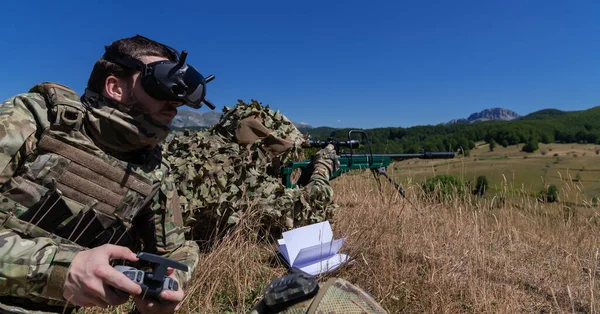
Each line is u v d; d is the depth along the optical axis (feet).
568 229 15.56
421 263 11.78
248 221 11.75
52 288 4.06
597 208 16.08
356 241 12.27
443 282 10.11
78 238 5.13
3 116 4.62
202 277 9.48
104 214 5.26
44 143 4.80
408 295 9.82
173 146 13.08
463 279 11.03
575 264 11.79
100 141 5.26
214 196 11.50
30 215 4.76
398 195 18.01
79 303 4.18
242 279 10.05
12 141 4.58
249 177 12.27
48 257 4.11
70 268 4.06
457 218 16.14
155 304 4.43
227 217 11.71
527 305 9.97
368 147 16.90
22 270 3.99
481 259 11.64
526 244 14.80
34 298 4.63
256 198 12.11
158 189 5.91
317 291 3.54
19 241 4.23
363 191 21.18
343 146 16.20
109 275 4.01
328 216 13.57
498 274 11.64
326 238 10.62
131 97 5.34
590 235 15.14
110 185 5.26
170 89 5.28
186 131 13.94
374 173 18.47
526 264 12.67
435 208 17.49
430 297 9.53
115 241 5.51
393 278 10.37
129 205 5.46
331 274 10.33
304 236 10.37
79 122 5.02
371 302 3.52
